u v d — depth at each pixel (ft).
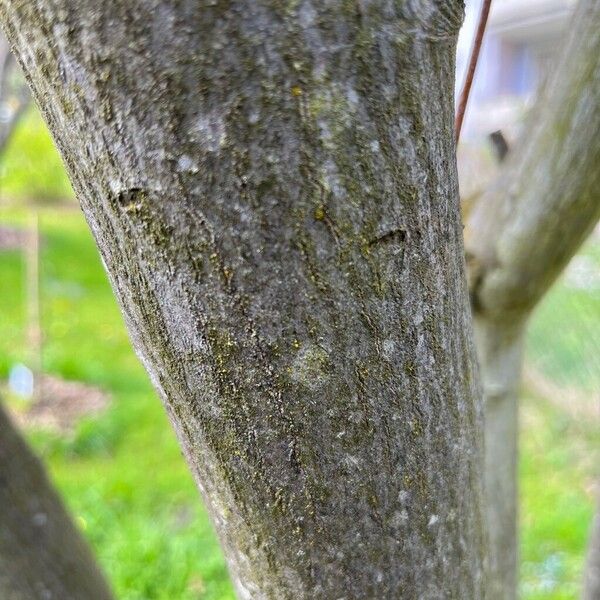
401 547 0.89
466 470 0.94
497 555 1.83
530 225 1.45
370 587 0.90
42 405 6.24
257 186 0.65
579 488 5.16
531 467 5.55
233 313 0.72
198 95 0.61
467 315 0.89
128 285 0.76
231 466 0.84
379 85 0.65
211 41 0.59
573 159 1.33
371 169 0.67
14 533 1.81
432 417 0.84
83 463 5.32
